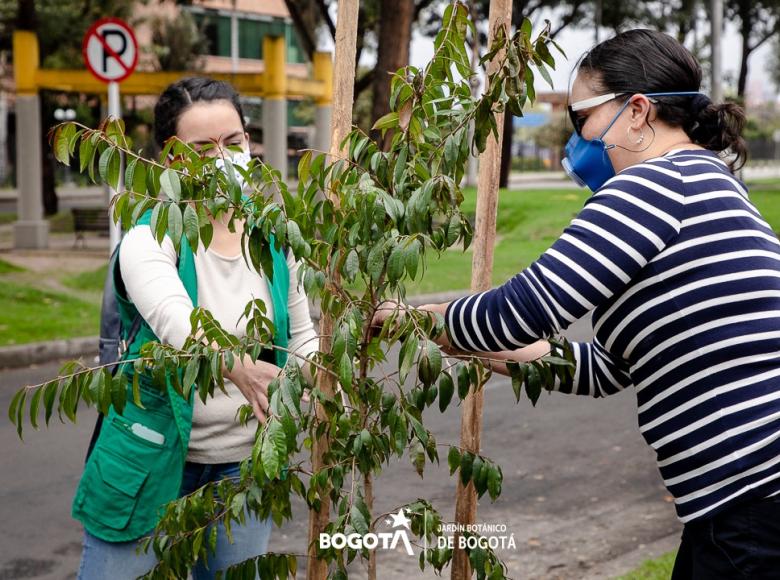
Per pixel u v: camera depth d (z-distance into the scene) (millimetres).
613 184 1939
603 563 4410
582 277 1880
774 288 1908
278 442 1820
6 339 9375
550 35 1936
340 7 2104
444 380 1960
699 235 1904
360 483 2125
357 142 2027
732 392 1885
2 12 22453
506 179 30062
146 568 2359
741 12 35344
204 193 1918
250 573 2223
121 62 9180
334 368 1983
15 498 5328
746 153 2133
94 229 17141
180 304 2227
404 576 4352
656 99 2031
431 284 13070
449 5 2045
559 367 2152
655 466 5914
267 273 1981
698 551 1978
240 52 44531
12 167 40781
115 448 2330
